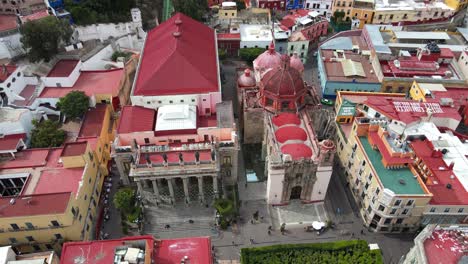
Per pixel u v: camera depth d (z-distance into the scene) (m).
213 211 86.94
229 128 88.81
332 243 77.44
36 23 102.94
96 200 85.19
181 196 89.44
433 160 80.94
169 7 144.50
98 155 88.69
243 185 93.69
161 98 93.50
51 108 100.06
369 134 84.81
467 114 98.19
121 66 116.31
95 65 117.81
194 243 65.25
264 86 94.06
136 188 91.00
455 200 75.25
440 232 66.69
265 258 75.00
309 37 144.38
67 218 69.56
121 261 59.03
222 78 129.12
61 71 105.44
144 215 85.88
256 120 98.56
